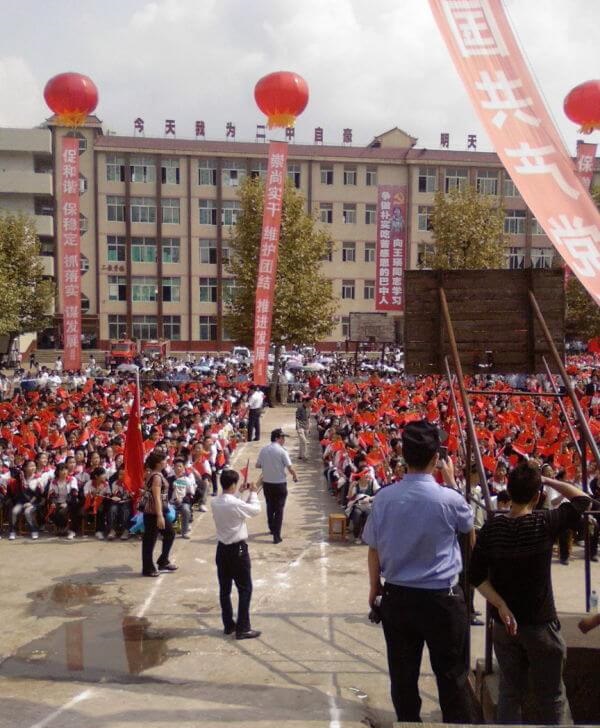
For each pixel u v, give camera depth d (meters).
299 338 30.91
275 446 11.27
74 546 11.09
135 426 11.02
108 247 50.44
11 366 44.16
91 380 28.16
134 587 9.09
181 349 51.62
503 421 16.19
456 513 3.94
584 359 37.28
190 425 17.03
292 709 5.80
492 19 7.29
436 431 4.05
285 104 14.82
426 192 51.94
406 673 3.95
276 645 7.22
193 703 5.89
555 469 11.62
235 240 31.80
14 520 11.52
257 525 12.48
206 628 7.68
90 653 7.04
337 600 8.59
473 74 7.18
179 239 51.12
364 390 24.31
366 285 52.66
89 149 49.69
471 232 35.03
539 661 4.08
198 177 50.97
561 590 8.95
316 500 14.44
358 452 13.58
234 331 31.67
